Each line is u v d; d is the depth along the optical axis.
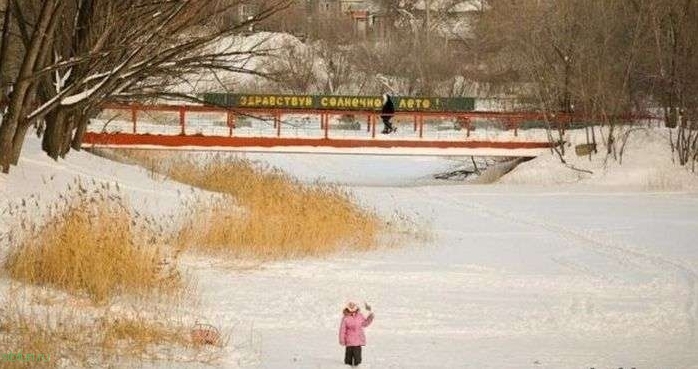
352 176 129.25
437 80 179.00
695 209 87.12
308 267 50.75
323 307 40.94
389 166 144.12
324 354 32.84
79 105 67.44
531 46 119.12
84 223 44.16
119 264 41.06
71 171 66.50
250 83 145.38
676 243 64.25
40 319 34.41
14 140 60.59
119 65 64.00
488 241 64.12
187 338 33.81
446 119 147.38
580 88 115.75
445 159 149.88
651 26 117.50
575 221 76.81
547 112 118.06
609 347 35.38
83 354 30.61
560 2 117.94
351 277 48.66
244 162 91.06
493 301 43.81
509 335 37.12
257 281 46.34
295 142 109.31
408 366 31.81
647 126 118.38
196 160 100.81
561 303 43.56
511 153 115.31
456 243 62.72
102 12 66.31
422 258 55.75
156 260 43.09
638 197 98.00
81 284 40.44
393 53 182.88
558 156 114.44
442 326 38.41
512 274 50.97
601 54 115.81
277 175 88.94
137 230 52.62
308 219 57.47
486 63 175.75
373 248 58.22
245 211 59.59
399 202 89.50
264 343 34.16
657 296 45.56
